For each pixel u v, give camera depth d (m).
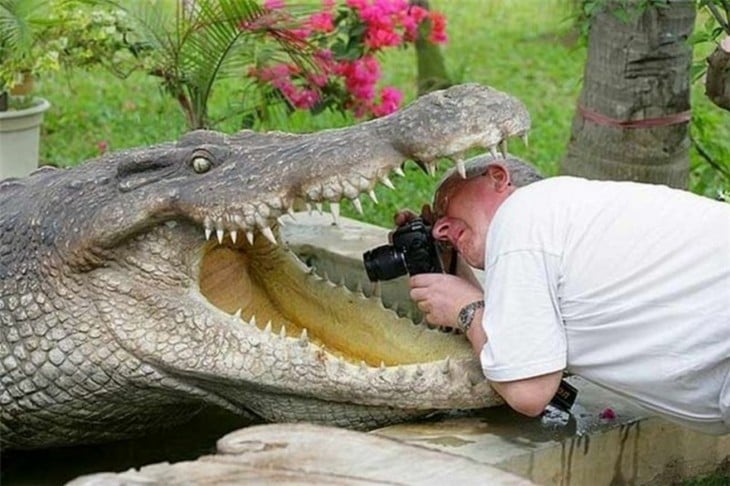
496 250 4.01
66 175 4.53
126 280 4.30
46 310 4.35
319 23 7.03
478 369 4.21
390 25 7.31
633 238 3.95
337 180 4.06
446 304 4.25
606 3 6.08
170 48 6.86
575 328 4.00
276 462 3.18
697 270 3.91
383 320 4.58
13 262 4.42
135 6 7.45
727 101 5.23
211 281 4.55
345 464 3.18
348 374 4.18
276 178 4.12
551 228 3.99
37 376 4.38
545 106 10.29
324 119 8.88
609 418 4.34
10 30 6.86
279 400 4.30
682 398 3.99
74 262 4.30
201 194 4.18
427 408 4.20
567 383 4.48
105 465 4.77
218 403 4.41
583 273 3.95
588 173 6.54
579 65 11.42
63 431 4.55
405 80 10.75
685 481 4.53
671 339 3.90
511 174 4.54
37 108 7.23
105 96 10.23
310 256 6.00
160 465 3.18
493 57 11.75
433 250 4.43
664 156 6.47
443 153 4.00
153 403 4.47
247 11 6.58
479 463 3.21
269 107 7.68
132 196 4.25
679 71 6.41
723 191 6.17
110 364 4.30
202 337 4.25
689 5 6.33
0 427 4.54
